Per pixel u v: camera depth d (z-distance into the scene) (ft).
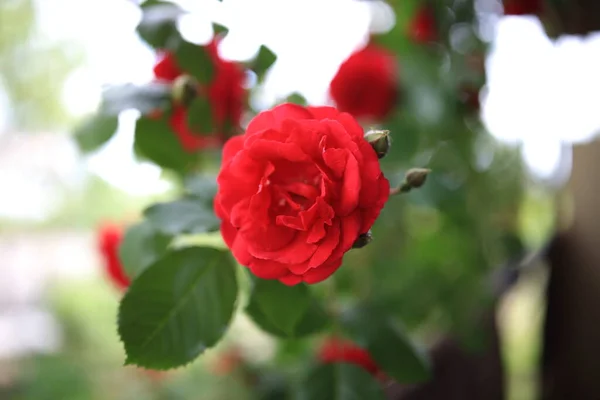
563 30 1.61
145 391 2.95
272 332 1.19
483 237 1.93
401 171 1.44
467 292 1.81
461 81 1.77
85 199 4.04
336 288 1.69
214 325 1.07
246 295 1.25
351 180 0.88
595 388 1.98
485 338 1.83
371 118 1.79
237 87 1.44
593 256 1.95
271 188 0.93
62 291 4.16
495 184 2.20
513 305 2.66
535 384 2.29
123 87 1.32
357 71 1.74
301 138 0.90
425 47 1.82
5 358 3.60
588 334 1.98
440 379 1.88
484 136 2.11
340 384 1.28
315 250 0.90
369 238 0.94
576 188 1.98
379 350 1.29
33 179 4.21
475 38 1.84
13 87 3.69
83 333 3.86
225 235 0.97
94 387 3.21
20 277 4.25
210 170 1.48
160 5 1.32
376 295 1.74
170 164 1.38
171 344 1.04
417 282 1.77
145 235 1.28
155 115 1.34
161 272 1.07
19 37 3.47
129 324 1.03
